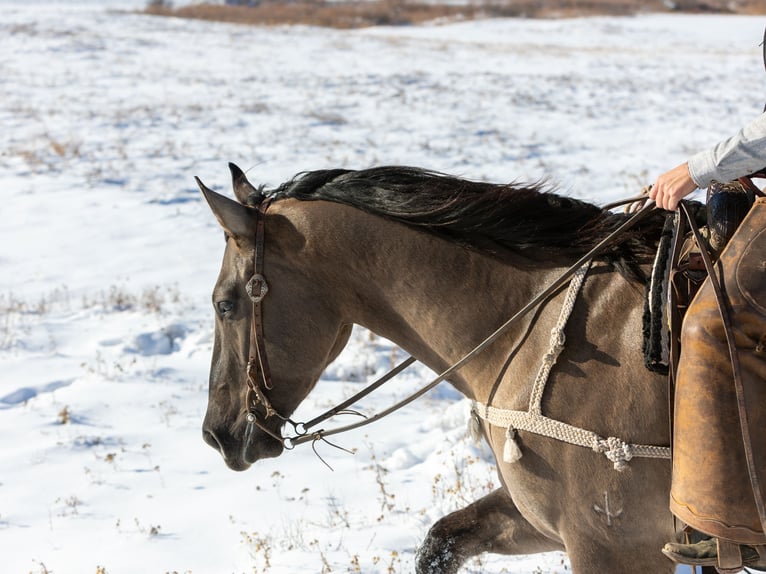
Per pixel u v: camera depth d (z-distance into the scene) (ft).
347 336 12.66
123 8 190.39
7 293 36.63
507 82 92.68
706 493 9.80
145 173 56.03
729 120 70.18
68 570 17.19
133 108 77.46
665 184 10.07
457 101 80.69
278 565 16.97
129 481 21.27
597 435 10.40
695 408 9.82
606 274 10.91
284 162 57.77
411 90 87.10
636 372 10.43
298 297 11.73
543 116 73.36
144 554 17.70
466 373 11.58
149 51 114.21
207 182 53.67
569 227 11.37
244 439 12.17
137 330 32.19
